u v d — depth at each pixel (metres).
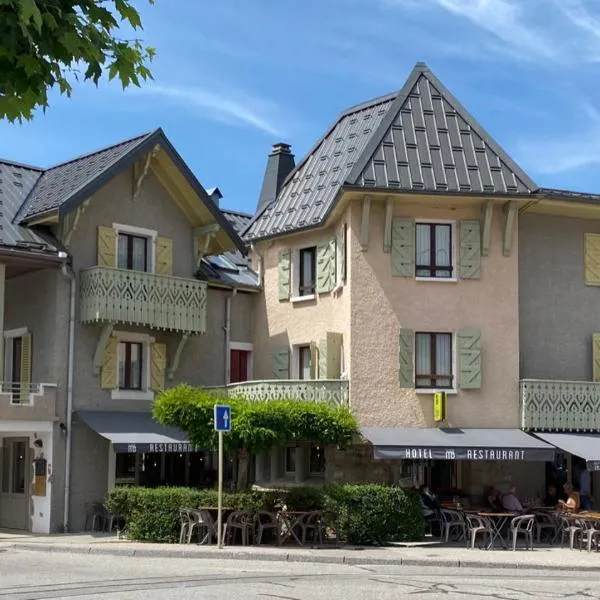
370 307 28.19
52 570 18.31
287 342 31.66
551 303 30.55
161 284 29.36
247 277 33.44
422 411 28.11
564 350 30.52
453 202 28.72
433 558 21.28
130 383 29.94
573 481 30.45
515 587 17.17
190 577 17.19
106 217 29.45
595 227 31.38
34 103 7.37
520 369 29.86
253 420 23.83
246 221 38.69
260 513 23.34
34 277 28.98
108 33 7.52
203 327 30.31
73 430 28.09
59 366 27.95
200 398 24.31
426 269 28.75
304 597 14.73
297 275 31.77
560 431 28.80
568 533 25.86
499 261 29.02
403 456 26.09
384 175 28.16
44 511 27.58
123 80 7.58
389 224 28.36
